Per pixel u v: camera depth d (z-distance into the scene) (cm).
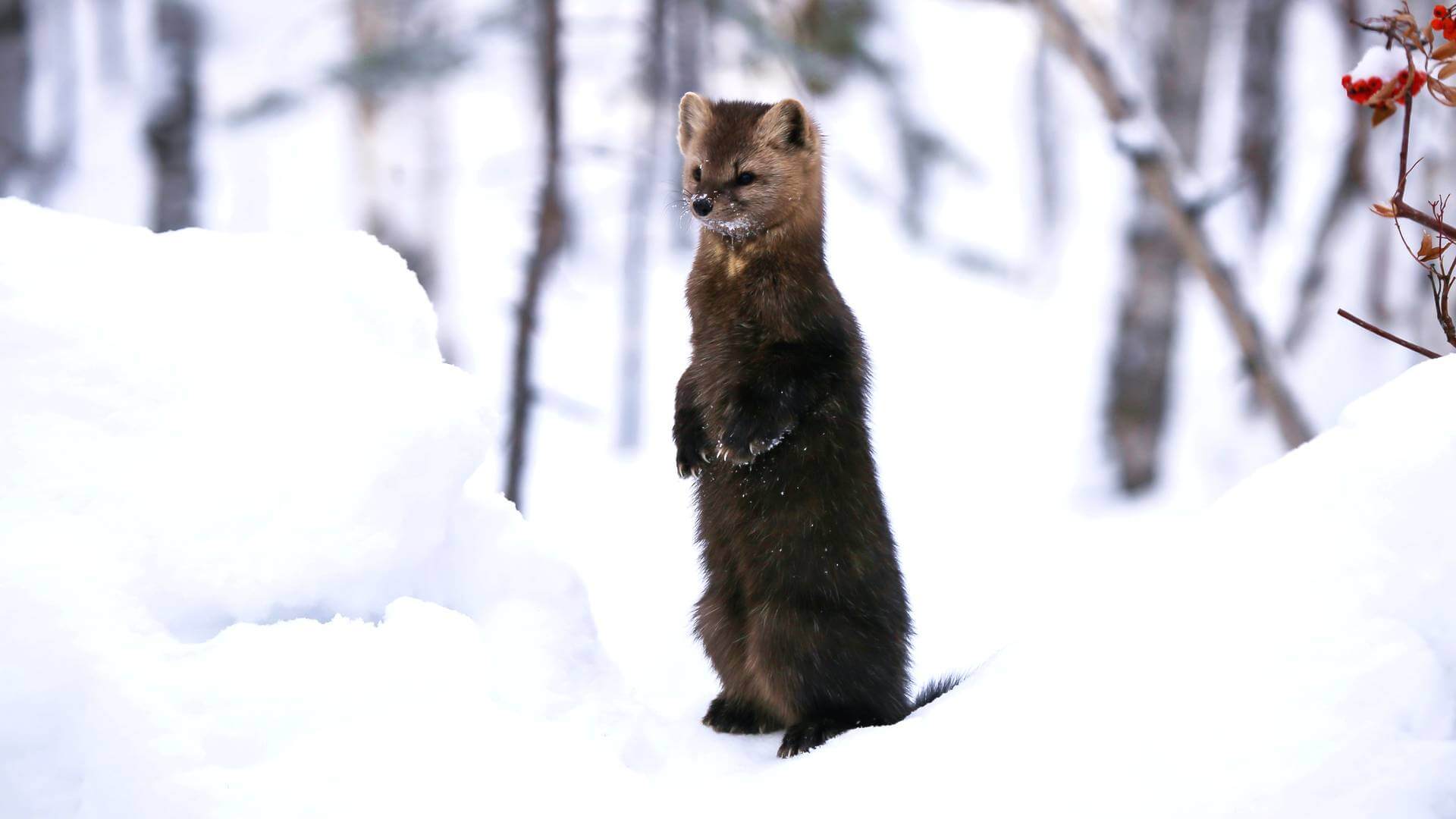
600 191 3622
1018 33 6538
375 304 831
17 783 612
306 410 734
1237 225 3731
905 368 3716
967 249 4306
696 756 863
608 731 811
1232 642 628
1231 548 679
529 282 2319
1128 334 2772
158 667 639
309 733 641
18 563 639
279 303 778
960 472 2758
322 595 719
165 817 605
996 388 3538
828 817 636
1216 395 3294
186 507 684
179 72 3031
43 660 623
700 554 1068
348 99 3538
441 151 3469
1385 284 3200
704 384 1046
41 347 691
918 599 1812
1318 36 4262
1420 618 601
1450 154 2945
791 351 1001
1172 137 2878
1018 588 1831
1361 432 695
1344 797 555
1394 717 575
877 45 3731
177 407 707
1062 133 5334
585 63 3309
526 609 858
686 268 4306
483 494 924
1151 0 2928
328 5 3394
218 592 684
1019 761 624
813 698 959
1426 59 833
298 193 4422
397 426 749
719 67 3397
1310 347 3161
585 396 3341
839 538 970
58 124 4059
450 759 648
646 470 2773
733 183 1023
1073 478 2719
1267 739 582
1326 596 625
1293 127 3819
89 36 4441
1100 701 635
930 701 964
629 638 1564
